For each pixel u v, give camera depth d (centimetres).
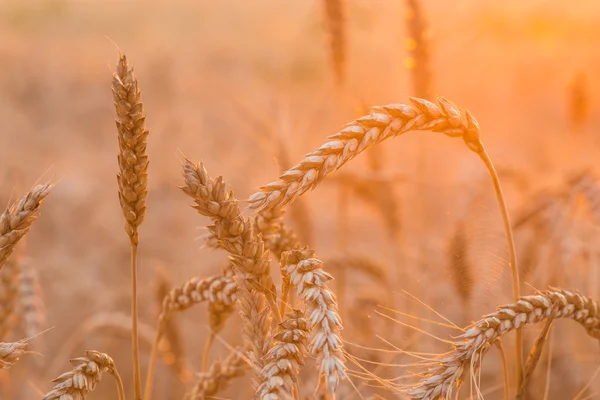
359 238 655
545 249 351
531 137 895
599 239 347
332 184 461
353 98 481
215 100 1191
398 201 465
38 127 1414
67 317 581
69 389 171
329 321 154
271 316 185
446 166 717
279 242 223
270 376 158
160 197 779
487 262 286
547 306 184
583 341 364
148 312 547
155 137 909
